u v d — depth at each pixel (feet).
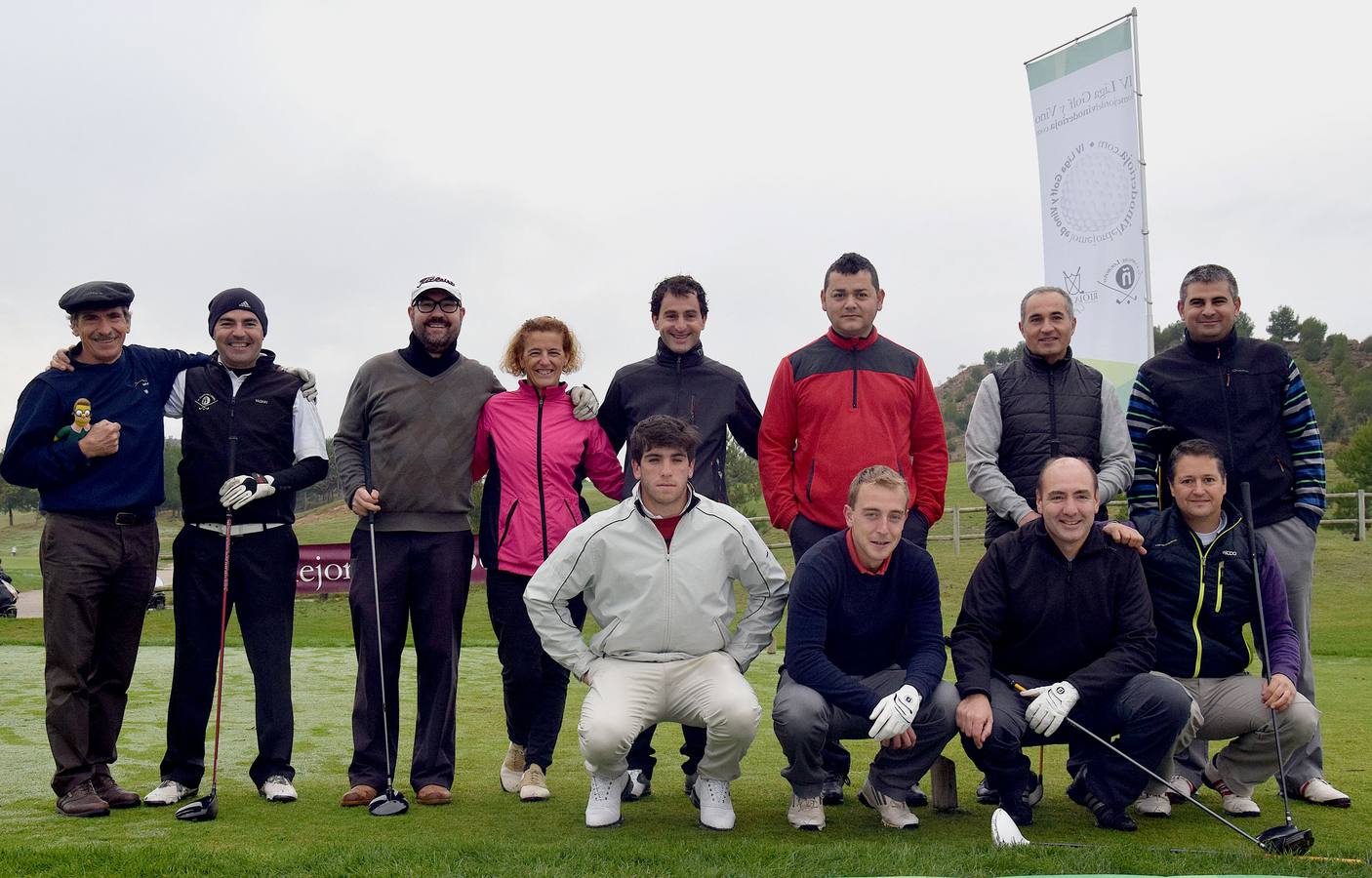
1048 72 35.53
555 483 15.31
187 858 10.82
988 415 15.84
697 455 15.71
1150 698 12.96
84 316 14.34
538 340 15.49
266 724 14.79
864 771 16.72
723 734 12.96
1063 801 14.88
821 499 15.28
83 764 13.96
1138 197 33.76
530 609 13.74
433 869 10.44
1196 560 14.12
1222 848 12.03
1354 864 10.81
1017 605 13.65
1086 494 13.21
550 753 15.07
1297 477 15.55
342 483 15.15
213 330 14.90
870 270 15.37
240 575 14.74
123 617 14.56
